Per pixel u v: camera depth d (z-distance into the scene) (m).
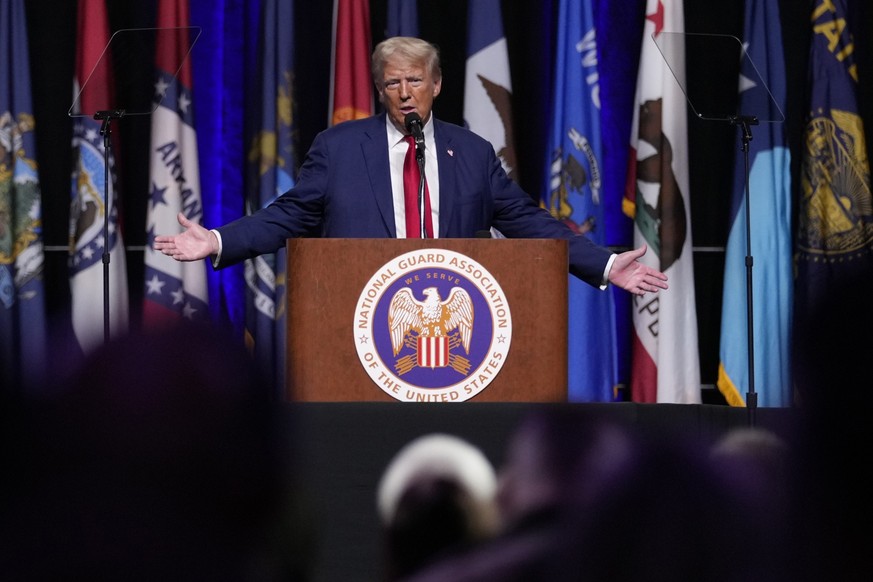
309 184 12.52
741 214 20.36
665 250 20.12
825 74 20.41
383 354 9.19
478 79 20.23
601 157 20.36
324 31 21.19
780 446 2.89
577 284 19.78
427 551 4.90
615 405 9.52
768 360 20.06
